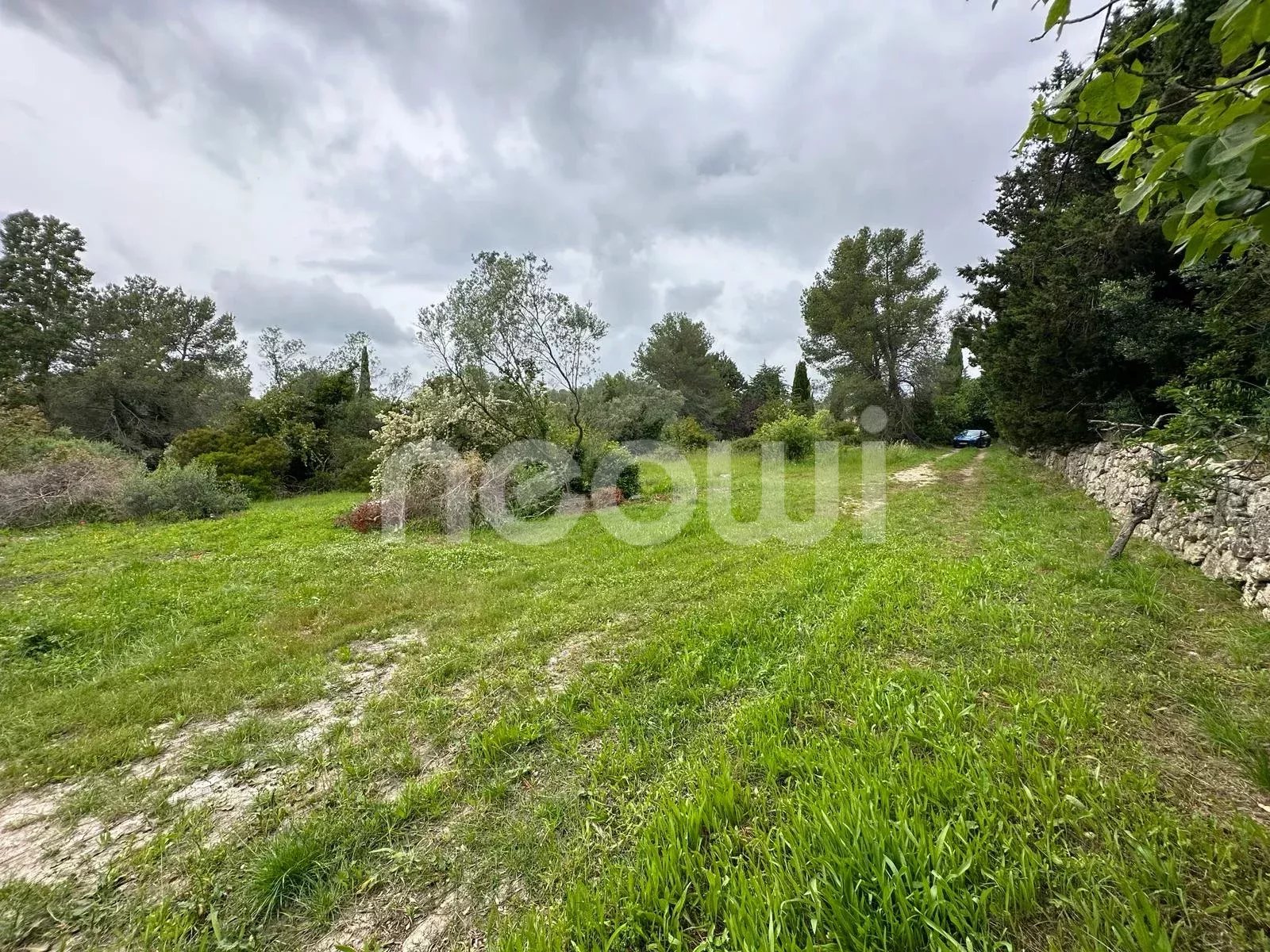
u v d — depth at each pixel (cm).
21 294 2019
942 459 1580
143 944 146
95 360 2080
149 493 1020
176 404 1972
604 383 1499
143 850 179
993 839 148
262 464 1428
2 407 1154
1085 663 254
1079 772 171
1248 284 370
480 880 162
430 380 1028
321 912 152
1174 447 363
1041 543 479
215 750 238
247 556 648
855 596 367
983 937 121
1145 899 124
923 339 2114
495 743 228
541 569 537
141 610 433
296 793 209
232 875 167
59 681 319
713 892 141
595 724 240
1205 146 92
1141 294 569
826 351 2253
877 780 172
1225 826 151
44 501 964
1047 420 827
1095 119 123
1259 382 400
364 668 329
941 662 265
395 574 543
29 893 163
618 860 162
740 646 314
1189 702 219
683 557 546
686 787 192
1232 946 119
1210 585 352
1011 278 890
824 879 138
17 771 226
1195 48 342
